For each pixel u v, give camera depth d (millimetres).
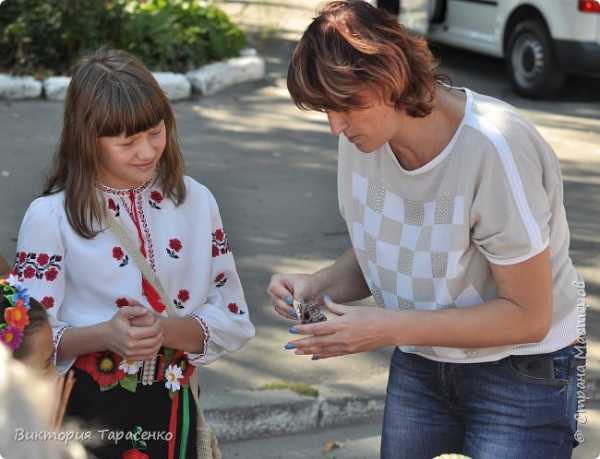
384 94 2146
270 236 5848
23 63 8461
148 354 2473
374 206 2477
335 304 2396
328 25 2143
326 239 5852
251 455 3918
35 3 8516
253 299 5027
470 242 2365
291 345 2375
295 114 8336
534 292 2293
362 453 3961
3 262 2816
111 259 2578
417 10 9711
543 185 2324
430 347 2521
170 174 2648
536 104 9219
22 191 6203
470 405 2545
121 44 8727
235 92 8844
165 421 2643
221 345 2705
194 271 2703
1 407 2242
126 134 2459
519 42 9375
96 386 2584
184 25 9352
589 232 6168
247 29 10883
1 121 7562
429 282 2439
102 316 2584
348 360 4473
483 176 2252
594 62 8867
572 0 8805
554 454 2490
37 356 2361
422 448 2672
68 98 2518
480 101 2332
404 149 2328
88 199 2529
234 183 6672
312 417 4102
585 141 8078
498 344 2352
